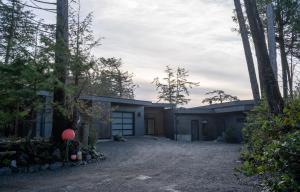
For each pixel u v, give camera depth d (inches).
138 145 812.0
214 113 1177.4
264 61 364.5
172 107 1175.6
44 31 593.3
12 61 450.6
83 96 634.2
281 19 845.2
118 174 410.9
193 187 316.2
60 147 528.7
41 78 453.1
